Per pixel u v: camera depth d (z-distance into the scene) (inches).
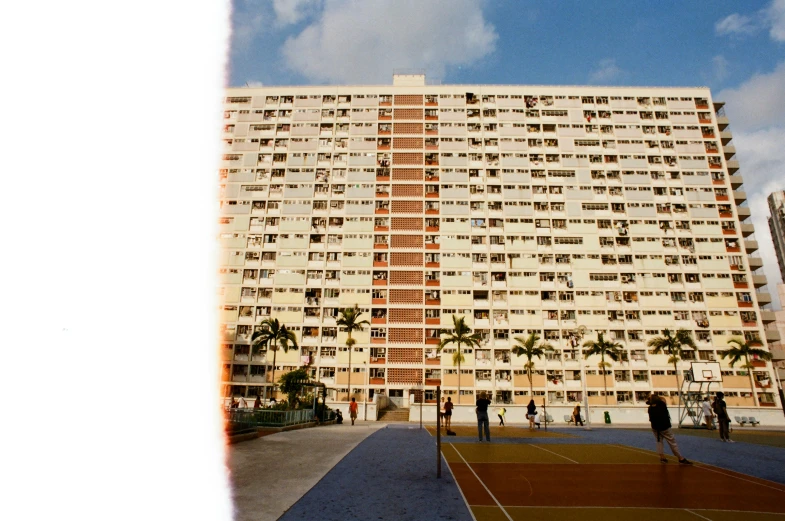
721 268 2684.5
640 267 2689.5
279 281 2689.5
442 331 2442.2
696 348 2383.1
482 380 2506.2
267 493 325.1
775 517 291.6
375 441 753.0
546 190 2832.2
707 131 2942.9
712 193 2817.4
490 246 2733.8
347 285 2679.6
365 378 2522.1
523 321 2603.3
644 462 533.3
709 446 730.2
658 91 3011.8
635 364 2529.5
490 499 331.9
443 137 2940.5
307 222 2790.4
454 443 744.3
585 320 2603.3
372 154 2923.2
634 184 2839.6
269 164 2908.5
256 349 2426.2
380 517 277.0
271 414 963.3
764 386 2479.1
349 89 3053.6
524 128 2950.3
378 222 2792.8
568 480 411.8
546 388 2490.2
